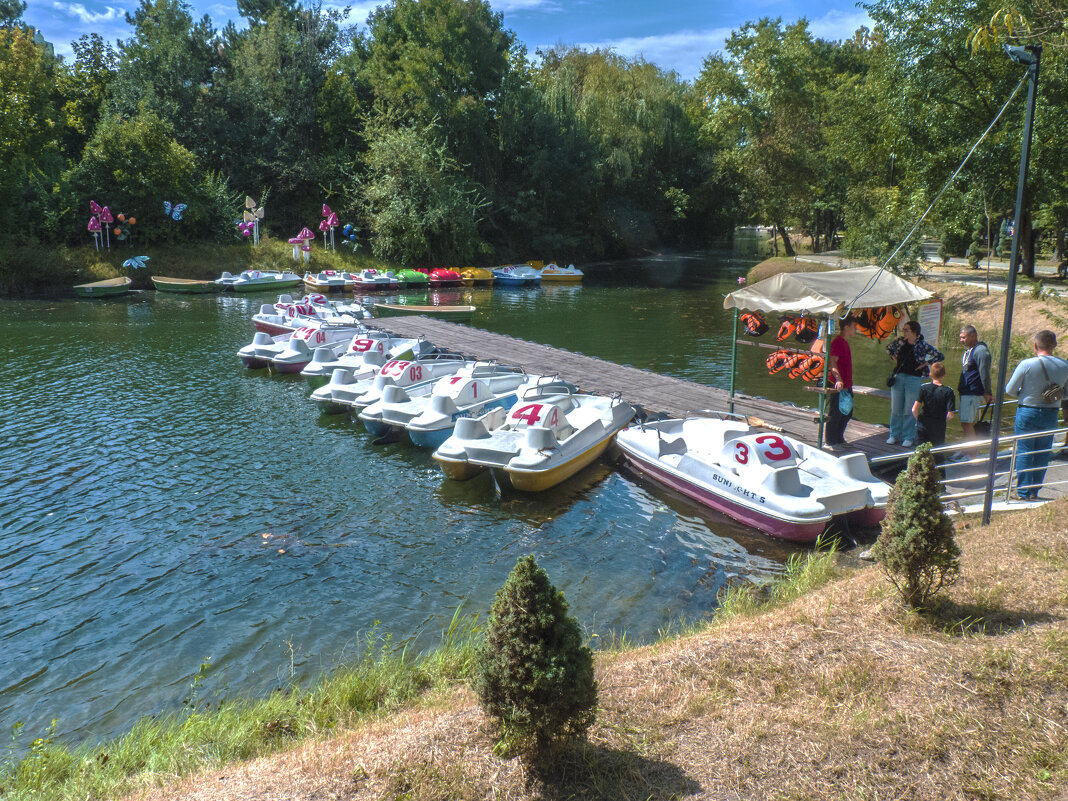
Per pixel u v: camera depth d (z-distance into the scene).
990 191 26.64
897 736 4.46
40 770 5.46
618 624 8.17
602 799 4.17
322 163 52.06
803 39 54.31
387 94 52.62
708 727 4.77
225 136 49.91
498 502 12.04
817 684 5.12
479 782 4.33
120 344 25.00
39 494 12.20
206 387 19.52
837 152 45.09
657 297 40.00
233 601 8.87
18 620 8.47
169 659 7.69
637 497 12.16
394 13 55.53
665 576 9.38
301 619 8.45
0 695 7.12
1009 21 7.09
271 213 51.53
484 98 55.69
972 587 6.32
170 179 43.81
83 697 7.09
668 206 65.56
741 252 69.62
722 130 56.72
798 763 4.34
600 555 10.03
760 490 10.44
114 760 5.56
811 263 43.06
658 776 4.32
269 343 22.05
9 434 15.30
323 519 11.33
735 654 5.64
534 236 56.84
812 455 11.21
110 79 52.97
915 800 3.98
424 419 14.77
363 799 4.25
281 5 64.88
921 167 28.58
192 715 6.22
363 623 8.35
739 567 9.57
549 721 4.27
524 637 4.28
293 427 16.19
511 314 33.81
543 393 15.99
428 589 9.13
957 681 4.92
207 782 4.72
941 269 36.88
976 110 26.83
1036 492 9.40
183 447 14.70
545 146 56.72
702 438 12.80
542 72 66.81
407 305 36.09
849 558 9.38
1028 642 5.27
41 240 40.44
